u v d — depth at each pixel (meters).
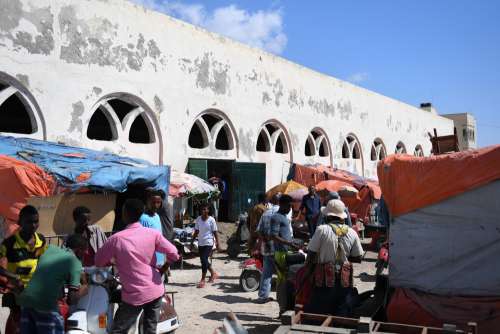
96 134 16.89
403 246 6.37
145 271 4.68
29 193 7.57
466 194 6.10
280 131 20.28
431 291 6.14
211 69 16.55
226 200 18.02
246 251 14.09
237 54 17.80
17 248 5.00
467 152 6.26
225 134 19.34
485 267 5.97
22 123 15.44
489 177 5.96
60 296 4.52
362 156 26.75
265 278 8.19
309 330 4.81
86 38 12.39
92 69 12.54
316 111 22.62
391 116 30.42
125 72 13.47
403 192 6.41
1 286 4.70
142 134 17.33
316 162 22.64
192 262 12.34
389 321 5.98
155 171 10.05
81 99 12.25
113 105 15.88
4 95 10.71
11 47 10.77
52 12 11.59
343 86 25.03
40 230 8.23
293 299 6.56
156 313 4.77
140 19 13.94
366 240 17.03
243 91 18.06
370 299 6.40
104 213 9.48
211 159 16.66
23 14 11.00
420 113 34.88
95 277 4.82
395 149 30.88
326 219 5.98
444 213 6.20
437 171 6.23
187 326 6.88
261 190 17.02
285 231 7.68
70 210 8.77
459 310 5.77
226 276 10.62
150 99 14.21
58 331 4.42
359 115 26.55
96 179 8.62
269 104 19.48
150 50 14.24
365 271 11.71
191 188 12.73
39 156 8.83
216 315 7.48
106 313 4.83
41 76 11.37
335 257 5.69
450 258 6.13
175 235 11.68
